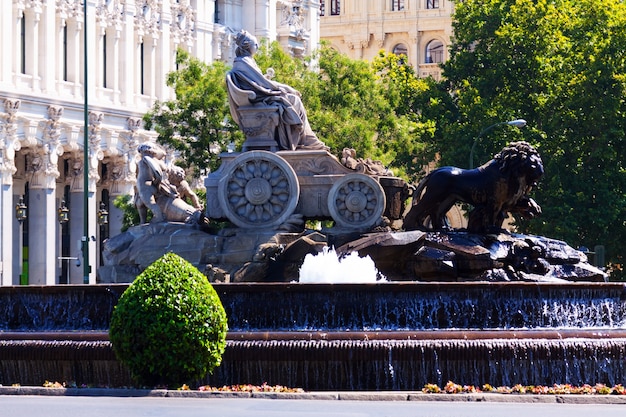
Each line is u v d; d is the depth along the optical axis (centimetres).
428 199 4828
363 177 4844
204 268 4856
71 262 11681
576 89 10056
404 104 11188
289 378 3894
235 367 3900
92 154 11450
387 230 4825
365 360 3875
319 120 8975
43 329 4362
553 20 10375
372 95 9638
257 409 3269
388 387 3884
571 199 9894
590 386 3806
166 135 9044
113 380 3959
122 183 12012
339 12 17400
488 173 4812
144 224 5059
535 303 4281
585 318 4350
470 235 4762
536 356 3903
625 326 4394
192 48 13025
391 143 9725
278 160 4862
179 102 9069
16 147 10725
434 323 4191
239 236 4859
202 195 8812
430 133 10438
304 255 4725
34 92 10919
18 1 10781
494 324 4238
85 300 4347
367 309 4166
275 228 4866
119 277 4978
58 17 11269
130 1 12069
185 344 3644
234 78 4969
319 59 9831
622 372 3950
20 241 11138
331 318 4159
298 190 4866
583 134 10062
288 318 4166
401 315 4172
